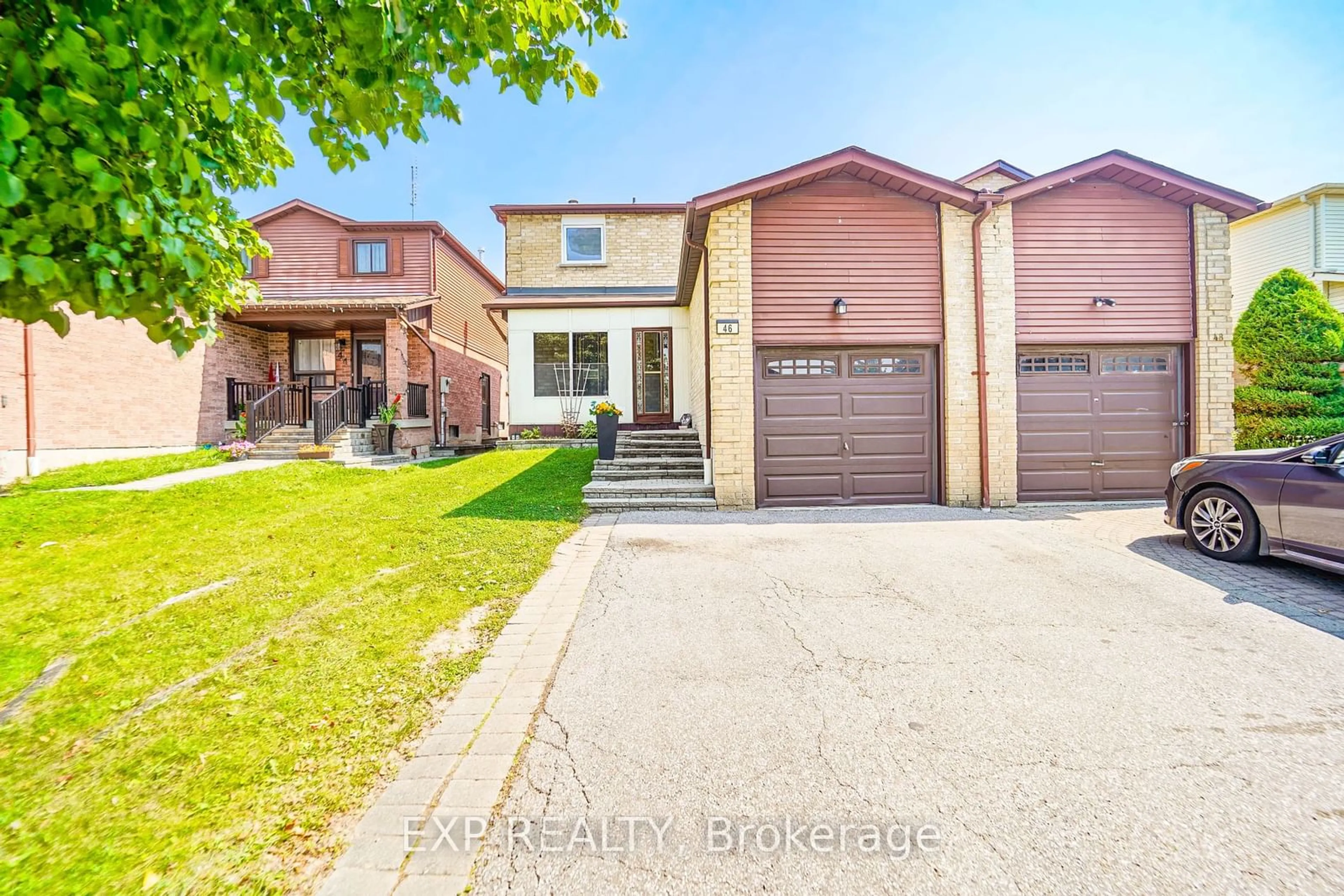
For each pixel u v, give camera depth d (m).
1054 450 7.59
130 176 1.94
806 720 2.49
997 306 7.46
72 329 9.64
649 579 4.42
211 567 4.70
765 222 7.39
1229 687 2.74
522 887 1.62
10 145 1.57
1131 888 1.60
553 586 4.26
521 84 2.79
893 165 7.11
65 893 1.55
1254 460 4.70
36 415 9.12
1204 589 4.10
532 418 12.91
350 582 4.31
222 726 2.41
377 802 1.96
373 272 14.24
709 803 1.97
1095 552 5.09
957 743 2.31
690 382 11.77
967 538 5.63
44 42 1.77
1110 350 7.69
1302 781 2.05
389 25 2.15
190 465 10.30
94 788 2.01
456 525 5.99
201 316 2.65
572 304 12.71
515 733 2.38
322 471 10.17
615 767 2.16
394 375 12.59
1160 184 7.42
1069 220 7.56
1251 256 14.40
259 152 2.88
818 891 1.60
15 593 4.09
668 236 14.37
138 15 1.76
